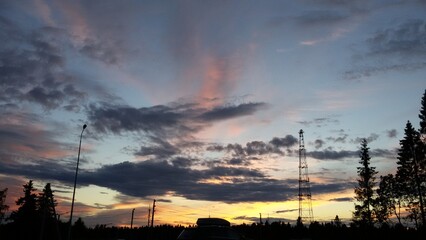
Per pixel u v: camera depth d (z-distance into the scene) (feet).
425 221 198.80
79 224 357.41
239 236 38.50
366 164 249.55
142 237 338.54
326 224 299.58
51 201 139.23
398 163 208.33
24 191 259.80
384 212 233.55
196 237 36.88
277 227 306.35
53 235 248.32
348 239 267.80
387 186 230.68
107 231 362.33
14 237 249.55
